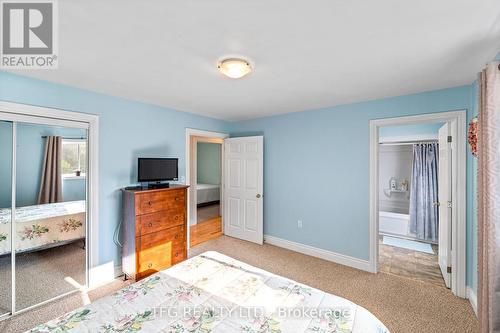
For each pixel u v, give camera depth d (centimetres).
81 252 261
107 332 118
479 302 169
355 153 313
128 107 299
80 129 259
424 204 429
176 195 308
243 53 174
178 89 258
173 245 304
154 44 161
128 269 275
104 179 277
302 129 363
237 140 433
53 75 217
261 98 293
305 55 177
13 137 217
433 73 210
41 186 234
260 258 345
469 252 238
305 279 284
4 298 214
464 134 240
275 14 128
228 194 449
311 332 118
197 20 134
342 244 326
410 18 131
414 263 335
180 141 364
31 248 229
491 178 148
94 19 133
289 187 379
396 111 281
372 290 260
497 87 146
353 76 219
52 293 240
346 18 131
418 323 207
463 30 143
